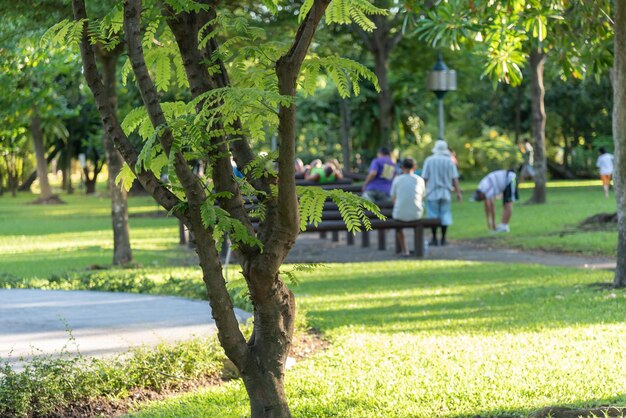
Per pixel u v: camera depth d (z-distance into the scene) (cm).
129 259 1973
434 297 1373
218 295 528
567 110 6184
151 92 514
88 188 7725
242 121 538
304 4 506
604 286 1378
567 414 648
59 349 918
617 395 723
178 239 2770
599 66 1359
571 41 1341
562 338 976
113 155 1952
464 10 1280
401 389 768
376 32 3506
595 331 1008
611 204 3294
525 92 6150
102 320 1099
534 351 907
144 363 828
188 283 1399
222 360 881
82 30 534
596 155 6262
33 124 5966
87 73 539
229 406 746
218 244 534
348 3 504
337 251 2338
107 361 830
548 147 6606
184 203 520
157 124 513
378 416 695
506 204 2556
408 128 5194
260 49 535
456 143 6188
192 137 504
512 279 1572
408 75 4744
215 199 539
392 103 4894
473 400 727
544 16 1265
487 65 1320
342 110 4778
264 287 541
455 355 898
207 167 548
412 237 2692
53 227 3522
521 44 1330
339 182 2562
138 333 1002
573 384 762
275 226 530
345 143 4806
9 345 947
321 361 898
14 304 1255
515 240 2327
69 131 7250
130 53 515
